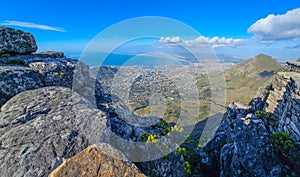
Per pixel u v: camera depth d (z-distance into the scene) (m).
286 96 13.36
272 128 13.57
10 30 9.09
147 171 5.57
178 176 6.80
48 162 3.75
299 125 10.40
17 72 7.05
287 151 9.62
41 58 9.41
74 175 3.19
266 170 8.96
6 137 4.26
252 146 9.79
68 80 8.76
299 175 8.38
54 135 4.40
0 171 3.49
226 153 11.70
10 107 5.29
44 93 6.20
